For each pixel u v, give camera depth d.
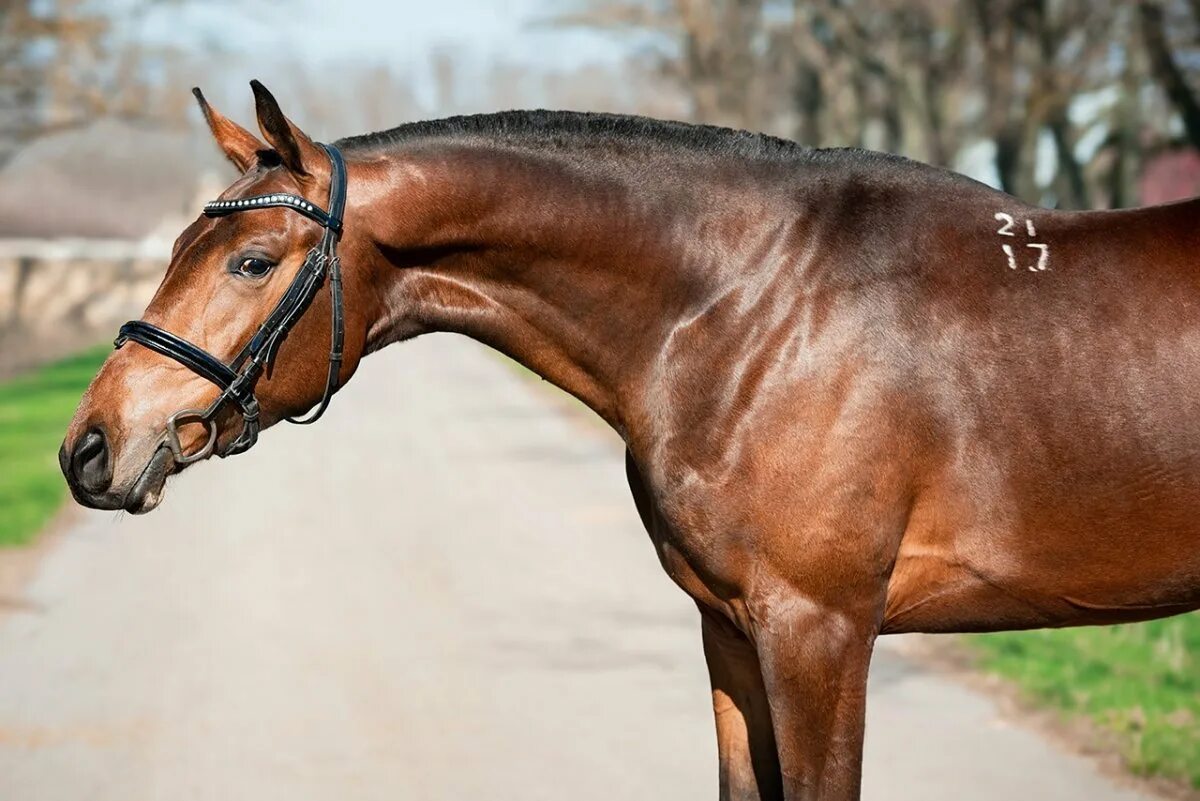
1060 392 5.57
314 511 18.34
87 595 13.73
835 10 37.06
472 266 6.09
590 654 11.47
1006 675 10.62
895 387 5.64
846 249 5.84
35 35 42.50
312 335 5.85
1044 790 8.27
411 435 27.05
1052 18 33.62
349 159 6.02
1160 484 5.51
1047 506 5.59
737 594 5.84
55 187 94.00
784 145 6.12
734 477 5.75
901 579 5.77
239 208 5.75
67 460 5.59
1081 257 5.73
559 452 24.16
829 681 5.64
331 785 8.57
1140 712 9.27
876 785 8.42
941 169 6.04
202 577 14.46
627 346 6.02
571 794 8.41
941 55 37.91
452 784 8.58
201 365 5.66
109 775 8.78
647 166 6.05
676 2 42.50
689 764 8.94
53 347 58.59
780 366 5.73
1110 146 40.03
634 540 16.11
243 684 10.67
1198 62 33.22
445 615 12.73
